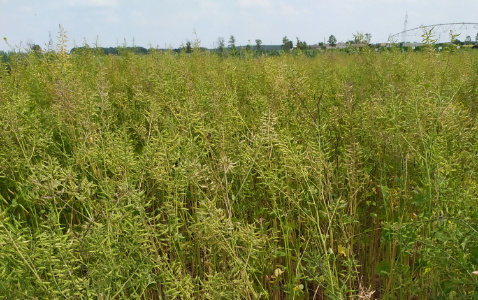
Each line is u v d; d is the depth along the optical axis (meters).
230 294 2.11
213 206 2.21
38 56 6.75
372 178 3.57
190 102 3.42
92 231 1.99
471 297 2.03
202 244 2.53
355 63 6.92
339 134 3.67
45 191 2.33
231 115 3.42
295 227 3.05
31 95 5.05
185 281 2.16
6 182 3.33
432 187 2.48
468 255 1.99
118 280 2.09
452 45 4.91
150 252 2.25
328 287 2.33
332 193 2.94
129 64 7.18
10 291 1.76
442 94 3.52
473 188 2.36
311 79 5.85
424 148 2.75
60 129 3.71
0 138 3.24
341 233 2.92
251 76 5.71
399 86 4.32
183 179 2.62
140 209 2.23
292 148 2.71
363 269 3.33
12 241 1.73
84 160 3.05
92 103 3.53
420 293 2.49
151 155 2.71
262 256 2.56
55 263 1.79
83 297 1.83
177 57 7.92
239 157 3.01
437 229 2.12
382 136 3.15
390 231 2.55
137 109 4.69
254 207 3.13
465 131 3.01
